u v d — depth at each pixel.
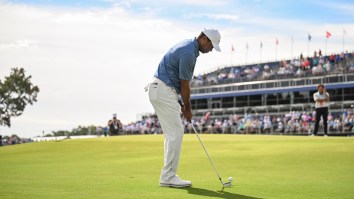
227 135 25.81
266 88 65.38
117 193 7.21
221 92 69.88
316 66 63.44
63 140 24.64
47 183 8.51
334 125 46.25
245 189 7.90
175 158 8.16
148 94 8.32
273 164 12.77
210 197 6.95
